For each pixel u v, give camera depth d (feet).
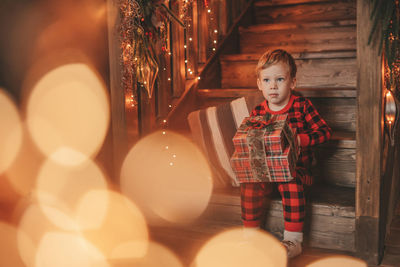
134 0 5.63
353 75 7.35
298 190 4.98
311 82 7.68
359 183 4.87
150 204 6.20
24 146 5.92
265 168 4.84
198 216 5.96
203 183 6.19
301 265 4.79
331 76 7.52
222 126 5.96
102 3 6.07
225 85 8.57
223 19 8.73
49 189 5.95
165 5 6.16
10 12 5.64
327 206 5.16
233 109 5.95
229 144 5.93
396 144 6.52
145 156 6.31
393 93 5.49
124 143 5.92
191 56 7.57
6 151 5.88
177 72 7.13
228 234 5.70
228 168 5.98
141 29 5.73
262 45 9.11
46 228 5.83
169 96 6.97
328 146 5.89
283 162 4.71
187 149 6.36
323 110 6.63
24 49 5.74
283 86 5.29
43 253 5.47
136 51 5.78
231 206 5.74
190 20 7.30
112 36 5.74
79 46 5.98
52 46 5.85
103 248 5.57
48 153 5.98
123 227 6.09
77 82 5.98
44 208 5.89
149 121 6.51
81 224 5.92
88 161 6.01
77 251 5.48
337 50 8.02
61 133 5.96
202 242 5.52
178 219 6.07
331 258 4.96
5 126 5.84
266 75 5.31
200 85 7.80
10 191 5.93
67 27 5.90
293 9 9.79
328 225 5.20
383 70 4.74
